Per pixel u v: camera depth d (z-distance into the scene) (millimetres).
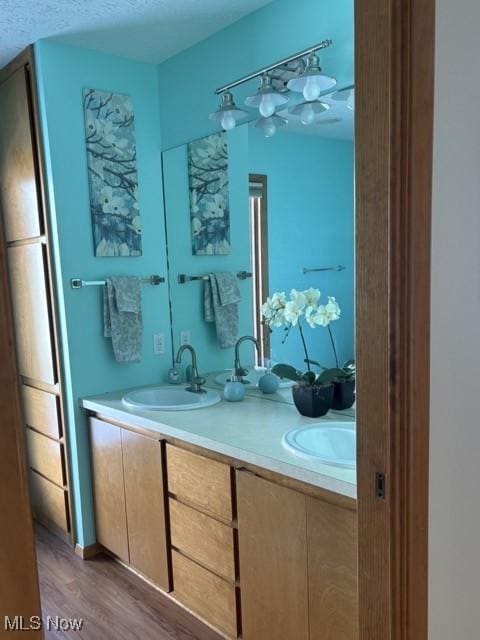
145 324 2752
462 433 1233
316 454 1609
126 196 2646
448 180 1096
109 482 2447
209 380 2711
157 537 2170
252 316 2477
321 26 1969
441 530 1199
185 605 2082
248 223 2422
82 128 2484
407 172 995
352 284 2059
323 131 2057
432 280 1077
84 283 2512
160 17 2186
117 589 2354
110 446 2400
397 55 973
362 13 1020
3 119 2688
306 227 2189
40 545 2752
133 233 2684
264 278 2395
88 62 2490
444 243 1103
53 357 2594
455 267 1146
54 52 2381
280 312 2340
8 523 897
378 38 995
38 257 2566
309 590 1538
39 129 2438
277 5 2100
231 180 2461
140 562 2303
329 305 2152
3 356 867
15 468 897
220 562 1865
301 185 2137
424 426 1091
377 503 1124
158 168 2775
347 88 1922
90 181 2521
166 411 2229
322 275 2170
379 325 1068
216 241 2561
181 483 2006
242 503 1737
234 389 2340
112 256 2615
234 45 2295
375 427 1106
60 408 2639
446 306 1128
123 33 2322
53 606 2238
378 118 1016
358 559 1193
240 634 1830
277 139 2217
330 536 1461
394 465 1081
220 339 2629
